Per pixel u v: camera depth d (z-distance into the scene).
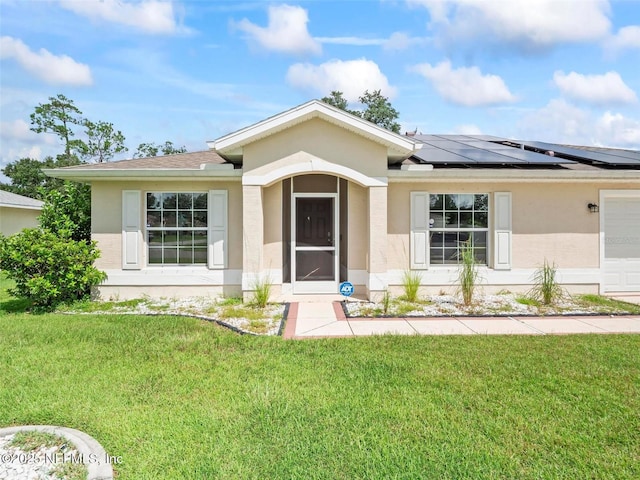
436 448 3.51
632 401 4.40
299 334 7.34
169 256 11.07
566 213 11.07
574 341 6.70
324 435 3.71
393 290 10.95
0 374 5.18
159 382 4.91
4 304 10.24
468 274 9.83
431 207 11.16
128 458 3.35
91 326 7.62
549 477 3.13
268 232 10.84
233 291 10.95
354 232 10.98
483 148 12.75
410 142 9.64
